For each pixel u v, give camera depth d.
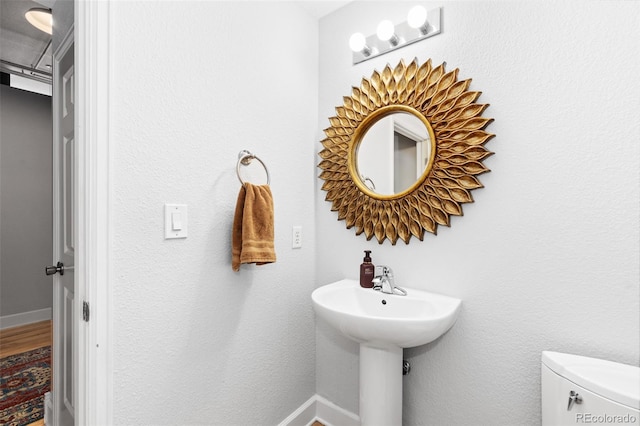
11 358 2.35
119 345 0.96
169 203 1.07
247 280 1.34
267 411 1.44
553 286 1.08
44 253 3.12
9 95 2.92
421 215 1.34
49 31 1.99
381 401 1.25
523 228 1.13
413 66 1.35
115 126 0.94
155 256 1.04
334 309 1.13
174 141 1.09
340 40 1.62
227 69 1.26
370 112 1.48
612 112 0.98
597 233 1.00
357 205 1.53
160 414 1.06
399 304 1.29
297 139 1.58
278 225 1.47
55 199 1.42
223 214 1.24
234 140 1.28
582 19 1.03
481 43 1.21
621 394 0.81
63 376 1.37
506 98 1.16
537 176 1.10
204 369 1.18
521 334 1.13
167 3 1.08
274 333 1.47
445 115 1.26
